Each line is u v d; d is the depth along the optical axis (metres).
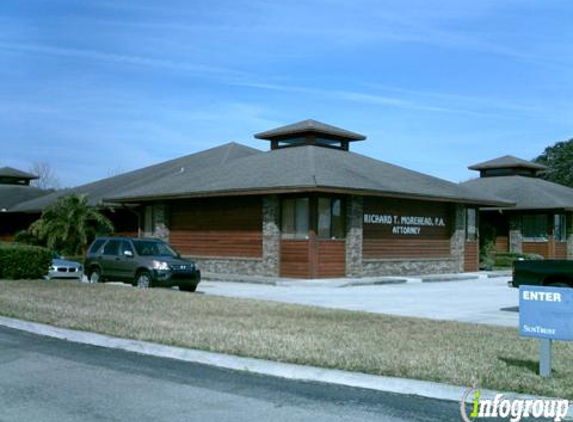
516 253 40.06
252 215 29.02
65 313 14.72
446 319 15.73
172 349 10.95
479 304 19.41
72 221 35.53
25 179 54.22
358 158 33.62
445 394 8.30
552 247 41.62
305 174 26.95
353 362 9.76
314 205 26.64
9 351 11.27
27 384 8.85
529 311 8.91
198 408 7.69
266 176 28.41
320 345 11.05
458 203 33.72
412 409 7.75
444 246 33.53
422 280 28.70
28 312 14.92
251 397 8.23
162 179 35.50
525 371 9.29
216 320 13.81
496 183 46.19
